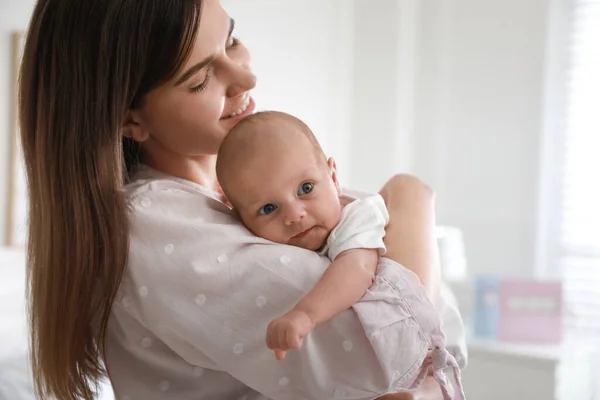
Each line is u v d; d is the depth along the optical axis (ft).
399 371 2.43
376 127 12.94
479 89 12.30
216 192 3.16
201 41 2.73
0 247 8.67
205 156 3.16
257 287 2.53
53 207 2.68
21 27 8.75
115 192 2.64
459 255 9.98
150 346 2.82
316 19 12.19
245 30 10.46
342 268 2.48
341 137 12.99
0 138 8.64
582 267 11.66
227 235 2.63
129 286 2.66
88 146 2.63
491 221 12.17
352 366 2.47
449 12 12.55
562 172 11.82
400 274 2.57
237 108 2.95
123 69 2.65
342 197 2.93
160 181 2.83
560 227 11.85
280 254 2.56
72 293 2.65
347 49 13.00
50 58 2.71
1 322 6.16
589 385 8.83
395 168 12.74
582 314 11.53
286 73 11.43
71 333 2.69
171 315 2.58
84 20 2.66
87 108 2.64
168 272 2.59
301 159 2.70
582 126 11.65
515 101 11.96
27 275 2.96
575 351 8.20
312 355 2.46
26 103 2.79
